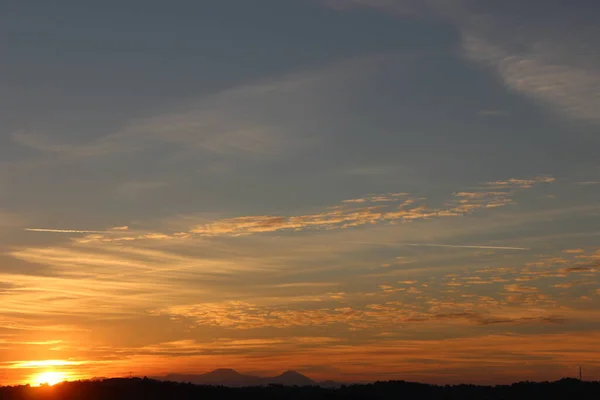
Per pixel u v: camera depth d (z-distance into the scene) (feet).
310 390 256.93
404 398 258.57
